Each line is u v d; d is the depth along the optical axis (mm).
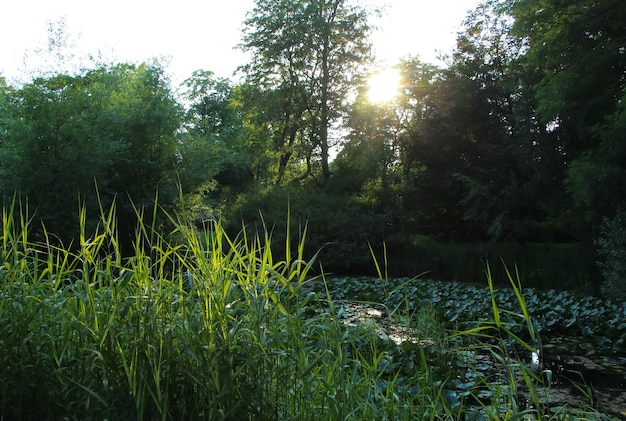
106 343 2795
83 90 15555
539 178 19016
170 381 2652
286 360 2744
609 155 12430
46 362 2928
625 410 4492
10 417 2787
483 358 5852
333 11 24188
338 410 2631
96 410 2697
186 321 2828
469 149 22609
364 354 4301
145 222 16484
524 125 18922
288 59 24109
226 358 2512
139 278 2953
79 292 3119
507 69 21766
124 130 16625
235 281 2855
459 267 17891
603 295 11617
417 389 3941
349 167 24719
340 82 23969
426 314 7355
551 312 8320
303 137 25156
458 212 23938
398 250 19672
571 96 14367
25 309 2994
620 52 13594
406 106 22922
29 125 14305
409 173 23469
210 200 21672
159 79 18094
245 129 31000
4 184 13602
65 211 14008
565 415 3125
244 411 2516
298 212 19531
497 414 2947
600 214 13289
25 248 3410
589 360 6250
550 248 19531
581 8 13938
